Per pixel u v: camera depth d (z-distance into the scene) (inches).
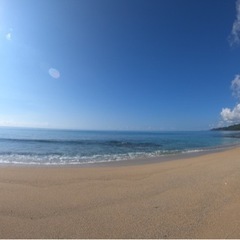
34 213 222.5
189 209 227.0
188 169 463.5
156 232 180.2
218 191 285.6
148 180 362.6
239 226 183.3
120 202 253.6
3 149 1043.9
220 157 697.0
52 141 1674.5
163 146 1379.2
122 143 1614.2
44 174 417.4
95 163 633.0
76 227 191.2
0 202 254.7
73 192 295.0
